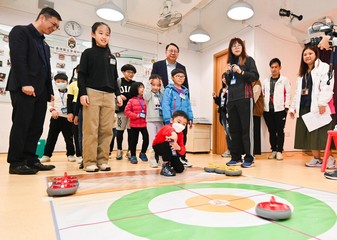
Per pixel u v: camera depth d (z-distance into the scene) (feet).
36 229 2.71
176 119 6.63
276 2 13.00
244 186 4.84
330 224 2.82
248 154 8.00
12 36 6.10
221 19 14.69
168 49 8.87
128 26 14.35
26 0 12.18
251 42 12.44
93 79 6.76
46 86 7.02
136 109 9.44
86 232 2.59
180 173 6.45
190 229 2.66
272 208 3.01
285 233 2.56
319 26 9.37
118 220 2.94
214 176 6.00
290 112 9.37
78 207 3.46
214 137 15.07
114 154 12.63
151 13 13.08
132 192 4.34
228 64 8.33
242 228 2.69
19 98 6.13
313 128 8.13
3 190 4.47
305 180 5.63
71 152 9.70
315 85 8.24
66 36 13.05
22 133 6.23
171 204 3.59
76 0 13.35
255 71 7.77
